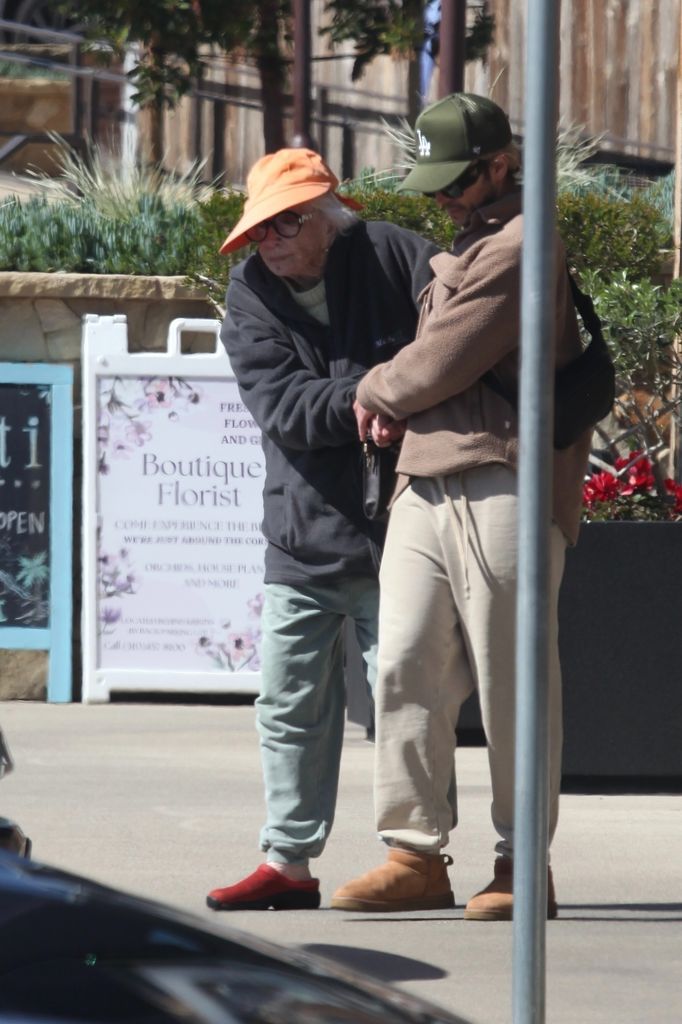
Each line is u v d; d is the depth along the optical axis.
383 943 15.35
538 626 10.30
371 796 22.03
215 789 22.53
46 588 30.05
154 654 29.67
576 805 21.64
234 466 29.52
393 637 15.66
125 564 29.66
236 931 6.81
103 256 31.59
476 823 20.50
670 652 21.97
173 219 32.50
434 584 15.56
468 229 15.48
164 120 56.59
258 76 46.44
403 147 41.16
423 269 16.16
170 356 29.55
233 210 31.05
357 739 26.48
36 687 30.09
